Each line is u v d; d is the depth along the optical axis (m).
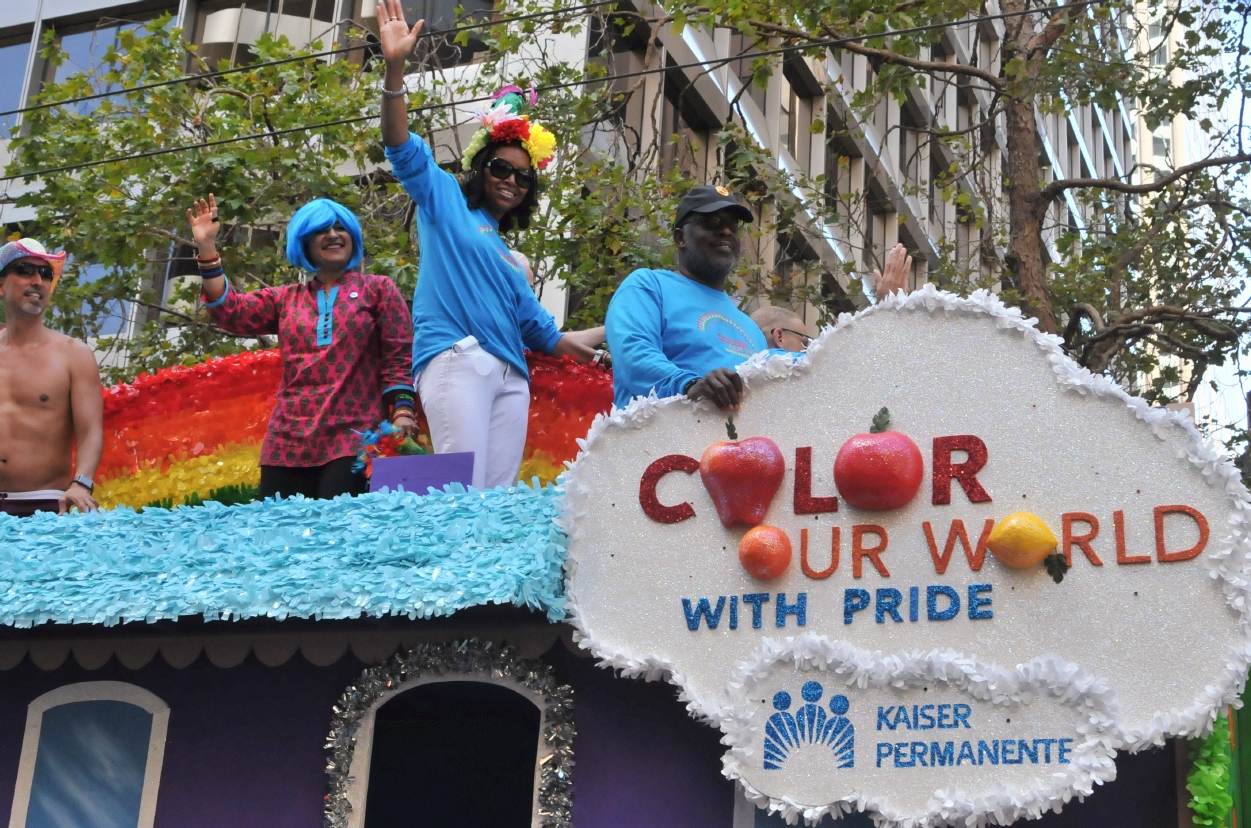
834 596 7.23
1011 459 7.24
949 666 6.86
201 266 10.38
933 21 19.80
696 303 8.74
